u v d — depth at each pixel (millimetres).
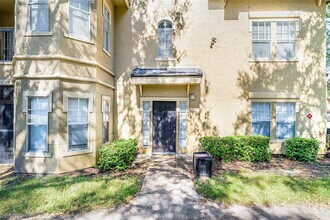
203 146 10398
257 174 8062
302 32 11219
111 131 11188
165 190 6703
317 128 11195
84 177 7605
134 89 11555
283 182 7137
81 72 8633
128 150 9203
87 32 8914
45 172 7992
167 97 11414
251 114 11336
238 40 11391
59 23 8016
